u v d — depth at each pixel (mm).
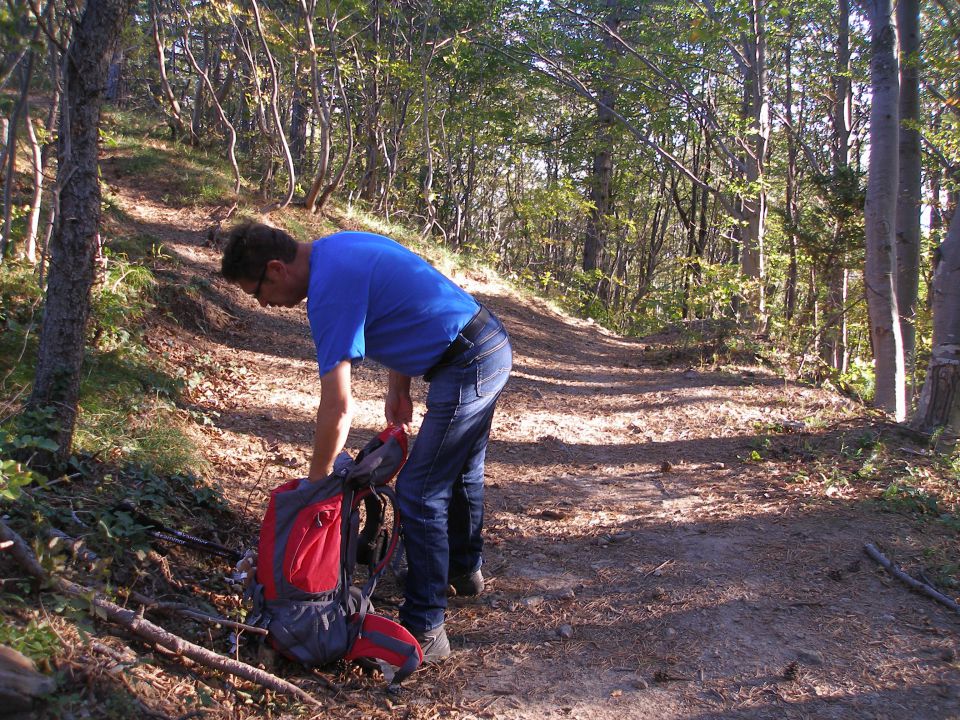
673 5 16156
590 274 21094
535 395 8148
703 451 6137
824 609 3467
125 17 3258
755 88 14555
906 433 6156
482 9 16016
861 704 2766
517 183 28922
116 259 7324
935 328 8703
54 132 5930
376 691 2840
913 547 4051
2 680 2041
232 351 7746
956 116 14375
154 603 2826
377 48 14750
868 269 9516
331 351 2680
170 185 11695
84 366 5004
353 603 2965
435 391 2955
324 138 12469
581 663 3080
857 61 16219
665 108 17625
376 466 2908
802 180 14727
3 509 2844
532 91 21656
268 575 2820
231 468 4812
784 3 13852
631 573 3902
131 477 3742
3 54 3385
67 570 2639
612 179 26766
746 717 2707
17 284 5543
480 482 3486
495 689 2893
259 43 12977
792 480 5211
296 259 2836
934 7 12641
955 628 3281
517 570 3951
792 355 10234
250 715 2527
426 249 14703
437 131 19641
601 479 5508
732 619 3402
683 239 38531
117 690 2320
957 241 8516
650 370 10211
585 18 16188
